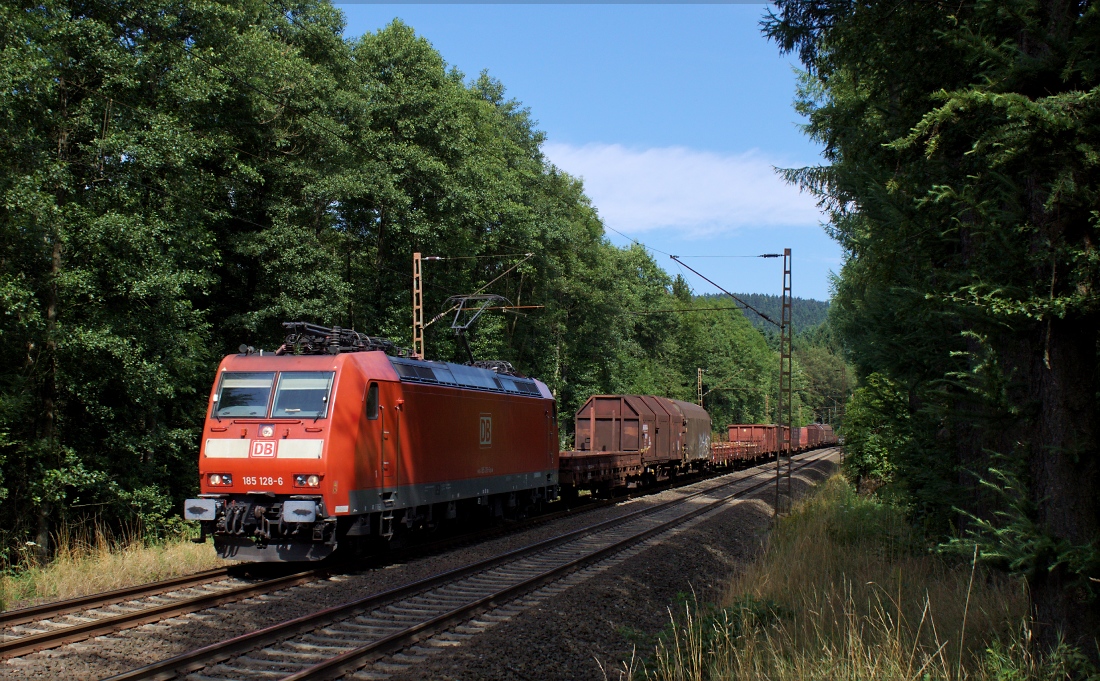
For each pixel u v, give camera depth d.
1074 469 5.20
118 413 16.09
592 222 49.81
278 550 11.85
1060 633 5.20
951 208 7.31
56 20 14.52
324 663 6.82
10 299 12.32
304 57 25.31
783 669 6.18
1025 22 5.23
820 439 70.44
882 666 5.97
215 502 11.91
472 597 10.17
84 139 15.86
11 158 13.52
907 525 13.30
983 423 5.64
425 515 14.64
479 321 33.00
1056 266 5.14
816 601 8.30
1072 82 5.22
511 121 45.41
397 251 26.80
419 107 25.95
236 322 21.55
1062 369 5.25
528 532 17.39
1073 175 4.89
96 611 9.12
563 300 44.22
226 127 20.17
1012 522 5.31
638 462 28.00
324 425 11.90
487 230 33.03
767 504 23.61
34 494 13.52
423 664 7.23
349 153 23.70
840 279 23.62
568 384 46.34
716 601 10.28
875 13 7.53
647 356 66.31
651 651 7.75
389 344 14.37
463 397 15.92
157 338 15.62
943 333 9.23
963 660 6.25
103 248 14.53
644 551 14.04
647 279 67.31
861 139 10.43
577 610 9.41
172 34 17.39
